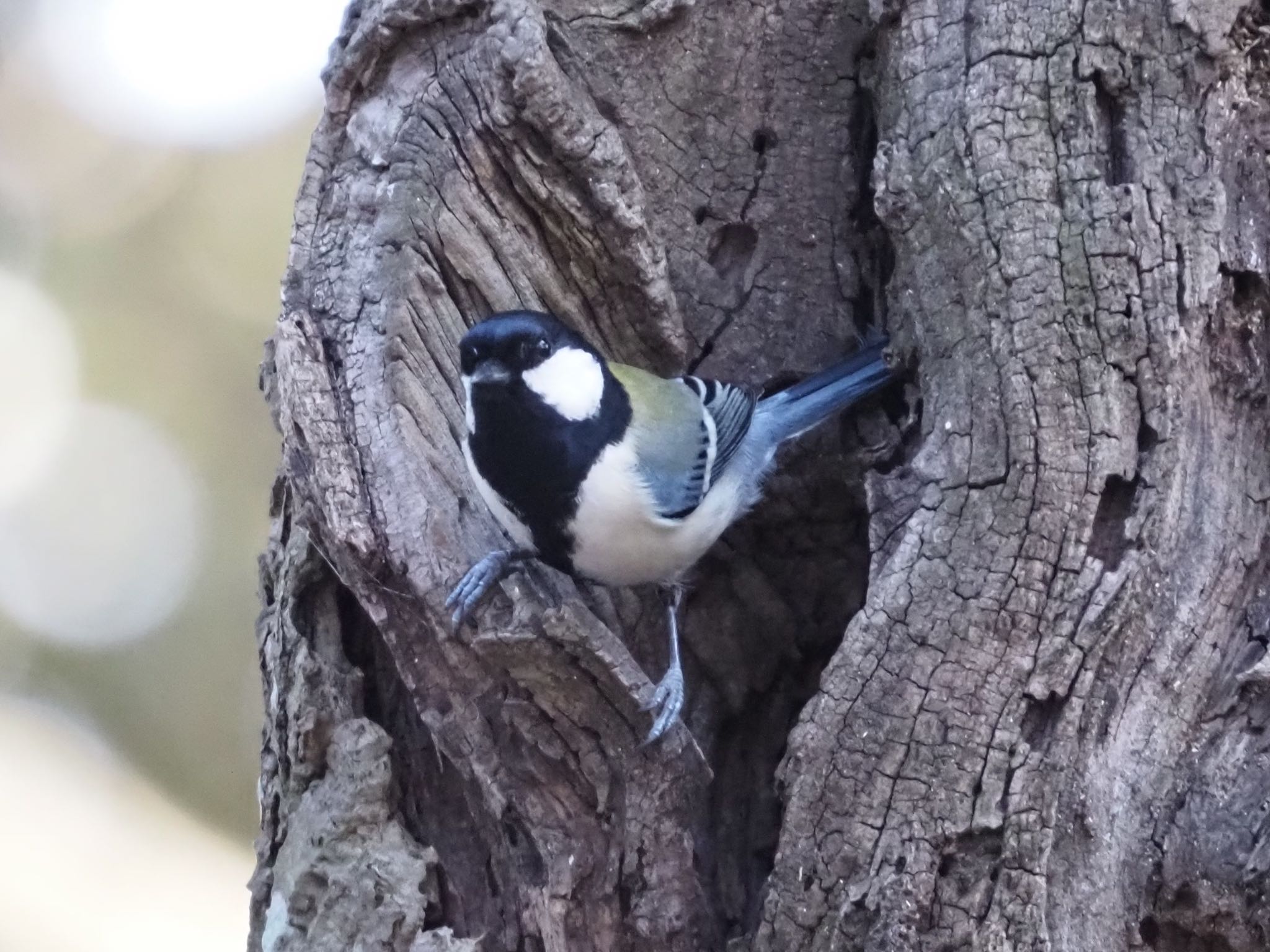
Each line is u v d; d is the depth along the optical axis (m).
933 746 6.31
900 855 6.24
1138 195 6.54
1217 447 6.61
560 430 7.28
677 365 8.47
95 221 14.61
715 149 8.30
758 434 8.00
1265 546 6.60
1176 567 6.42
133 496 14.43
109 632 14.28
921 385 7.14
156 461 14.43
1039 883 6.02
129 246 14.59
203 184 14.87
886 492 6.93
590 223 7.76
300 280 7.78
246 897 13.32
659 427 7.64
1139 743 6.36
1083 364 6.48
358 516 7.16
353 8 8.05
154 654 14.26
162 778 14.12
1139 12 6.64
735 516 8.14
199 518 14.41
